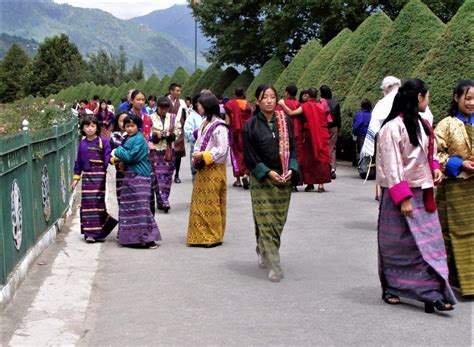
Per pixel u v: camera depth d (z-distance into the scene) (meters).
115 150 8.19
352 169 17.28
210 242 8.31
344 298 6.04
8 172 6.28
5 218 6.05
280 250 8.05
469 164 5.90
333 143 15.11
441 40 14.59
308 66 22.22
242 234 9.12
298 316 5.55
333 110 14.89
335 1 28.25
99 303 5.96
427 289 5.50
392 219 5.61
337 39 21.81
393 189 5.44
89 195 8.56
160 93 43.12
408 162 5.49
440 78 14.32
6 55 108.19
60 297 6.05
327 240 8.59
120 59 78.19
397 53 16.64
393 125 5.50
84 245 8.40
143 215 8.23
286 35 31.16
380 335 5.06
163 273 7.01
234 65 36.84
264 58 35.03
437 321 5.37
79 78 76.88
